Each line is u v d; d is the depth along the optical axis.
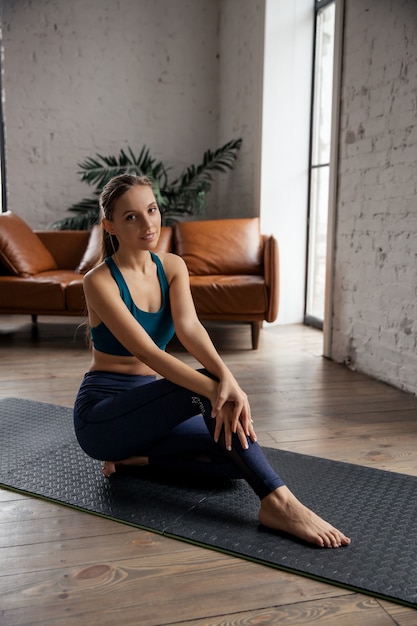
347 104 3.57
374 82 3.27
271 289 4.07
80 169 5.98
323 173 4.72
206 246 4.64
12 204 5.93
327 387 3.22
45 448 2.31
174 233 4.93
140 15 5.86
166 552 1.61
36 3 5.70
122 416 1.85
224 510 1.83
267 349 4.18
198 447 1.93
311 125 4.88
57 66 5.81
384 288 3.27
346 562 1.55
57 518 1.80
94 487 1.99
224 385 1.69
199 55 6.01
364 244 3.46
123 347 1.95
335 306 3.82
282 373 3.52
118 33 5.85
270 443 2.40
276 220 4.95
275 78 4.76
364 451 2.32
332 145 3.73
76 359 3.84
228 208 5.86
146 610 1.37
